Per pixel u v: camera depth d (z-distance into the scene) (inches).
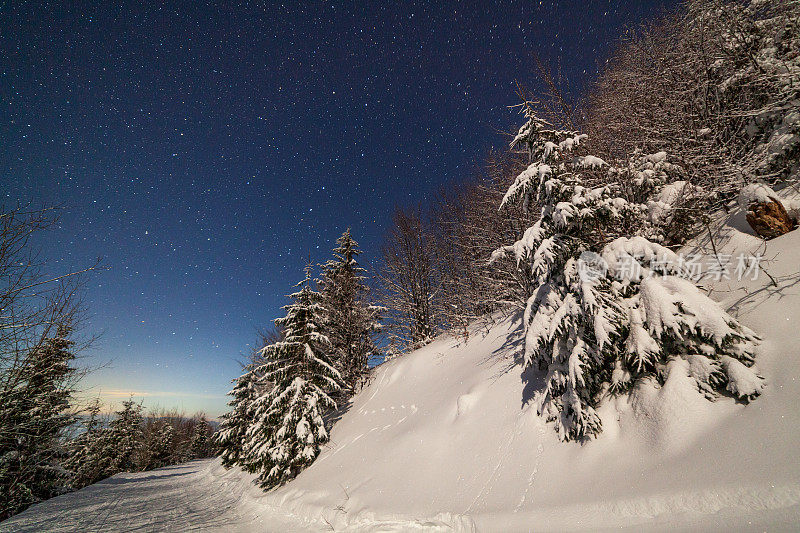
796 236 195.8
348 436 441.1
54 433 422.0
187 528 327.3
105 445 1224.2
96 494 620.1
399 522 222.7
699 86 319.0
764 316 170.4
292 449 422.3
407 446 320.5
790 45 272.5
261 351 490.0
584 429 194.9
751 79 279.7
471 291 621.9
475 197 669.3
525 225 454.3
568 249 233.3
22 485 458.3
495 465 233.0
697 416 158.4
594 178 298.5
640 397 185.9
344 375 629.6
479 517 192.1
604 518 148.3
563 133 256.4
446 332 605.0
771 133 262.8
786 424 130.9
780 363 149.0
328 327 621.3
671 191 264.5
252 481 533.3
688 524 123.8
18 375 315.0
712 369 162.6
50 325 320.2
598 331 187.0
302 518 298.0
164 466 1846.7
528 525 167.3
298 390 448.5
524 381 288.2
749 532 108.6
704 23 323.3
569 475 187.5
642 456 166.6
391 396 486.9
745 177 252.8
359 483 305.0
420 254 820.0
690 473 140.6
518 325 398.3
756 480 121.4
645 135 333.1
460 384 374.0
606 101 430.3
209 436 2438.5
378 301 778.8
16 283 283.0
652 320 181.5
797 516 104.7
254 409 598.9
